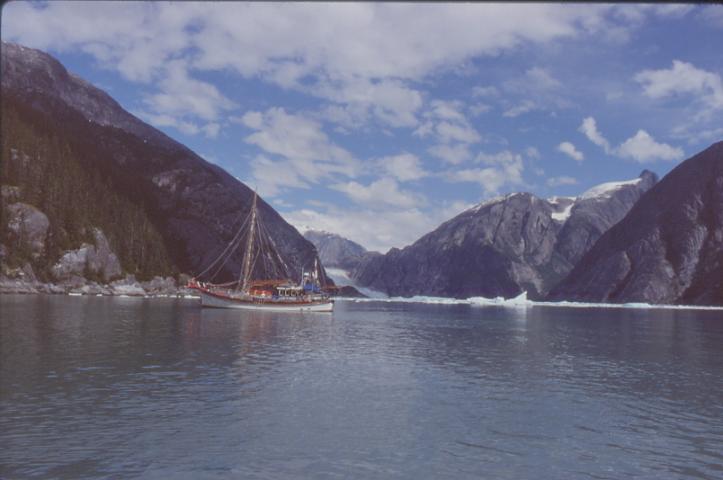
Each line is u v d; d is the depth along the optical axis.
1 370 35.69
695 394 32.78
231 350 49.41
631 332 85.50
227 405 27.52
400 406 28.30
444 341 64.38
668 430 24.59
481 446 21.88
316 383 34.09
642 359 49.66
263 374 36.81
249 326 79.88
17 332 57.75
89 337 55.16
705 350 58.06
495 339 68.69
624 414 27.52
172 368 38.16
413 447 21.53
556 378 38.06
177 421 24.28
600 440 22.97
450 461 20.05
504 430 24.19
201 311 117.25
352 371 39.19
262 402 28.38
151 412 25.70
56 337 54.25
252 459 19.66
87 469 18.27
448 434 23.41
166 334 61.69
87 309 102.81
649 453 21.38
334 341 61.03
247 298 133.62
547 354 52.59
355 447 21.36
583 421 26.00
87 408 26.17
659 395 32.44
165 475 17.94
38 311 91.31
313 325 87.94
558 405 29.31
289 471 18.62
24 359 40.25
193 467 18.73
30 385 31.12
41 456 19.39
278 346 54.12
